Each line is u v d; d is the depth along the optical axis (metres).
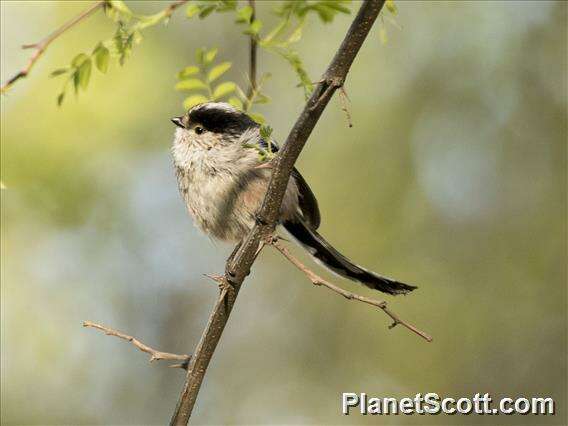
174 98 13.12
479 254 13.45
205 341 6.42
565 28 14.07
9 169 12.02
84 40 12.52
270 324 14.55
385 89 14.03
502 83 14.10
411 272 13.24
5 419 12.35
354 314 13.80
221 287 6.42
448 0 14.12
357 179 13.67
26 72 5.59
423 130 13.96
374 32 14.16
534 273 13.31
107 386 13.43
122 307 13.73
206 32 14.49
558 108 14.00
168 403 14.05
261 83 7.00
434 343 13.09
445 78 14.12
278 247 6.15
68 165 12.30
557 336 13.14
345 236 13.40
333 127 13.95
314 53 13.80
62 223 12.56
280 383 14.16
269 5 13.77
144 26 6.11
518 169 13.86
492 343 13.10
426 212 13.55
